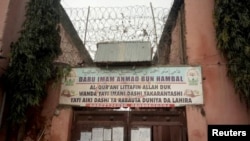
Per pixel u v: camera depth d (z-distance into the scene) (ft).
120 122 17.33
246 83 15.71
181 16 21.40
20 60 16.88
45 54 17.69
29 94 16.56
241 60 16.21
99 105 17.62
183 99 17.08
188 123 16.47
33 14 17.95
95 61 17.97
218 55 17.97
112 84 17.94
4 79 16.89
